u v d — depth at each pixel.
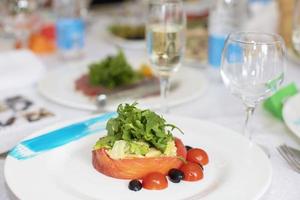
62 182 0.62
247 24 1.21
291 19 1.13
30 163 0.64
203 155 0.66
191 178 0.62
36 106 0.87
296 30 1.02
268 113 0.86
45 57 1.18
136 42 1.25
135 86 0.92
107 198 0.60
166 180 0.62
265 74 0.68
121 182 0.62
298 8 1.01
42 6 1.57
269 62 0.68
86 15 1.51
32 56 1.07
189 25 1.35
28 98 0.91
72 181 0.62
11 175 0.62
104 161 0.63
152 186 0.61
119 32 1.32
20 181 0.61
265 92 0.69
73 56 1.15
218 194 0.59
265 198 0.62
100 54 1.20
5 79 0.96
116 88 0.92
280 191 0.64
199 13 1.52
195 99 0.91
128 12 1.58
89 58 1.15
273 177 0.66
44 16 1.50
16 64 1.03
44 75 1.00
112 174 0.63
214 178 0.63
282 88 0.88
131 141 0.64
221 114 0.85
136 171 0.62
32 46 1.22
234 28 1.03
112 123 0.65
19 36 1.24
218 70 0.99
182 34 0.82
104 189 0.61
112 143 0.64
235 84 0.70
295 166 0.68
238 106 0.89
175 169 0.63
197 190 0.61
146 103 0.85
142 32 1.30
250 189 0.59
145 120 0.64
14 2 1.22
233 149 0.68
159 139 0.63
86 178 0.63
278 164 0.69
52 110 0.86
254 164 0.64
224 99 0.92
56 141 0.69
